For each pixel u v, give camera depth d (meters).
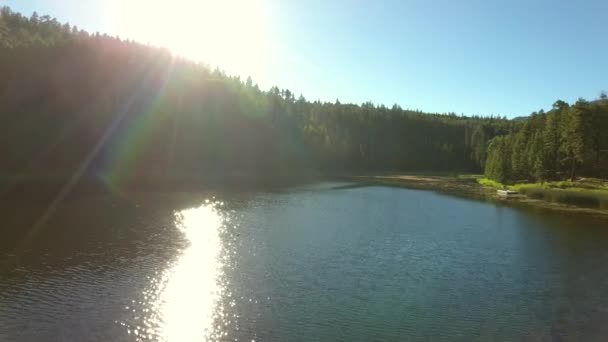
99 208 54.78
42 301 24.44
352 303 25.70
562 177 107.06
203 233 42.62
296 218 53.84
